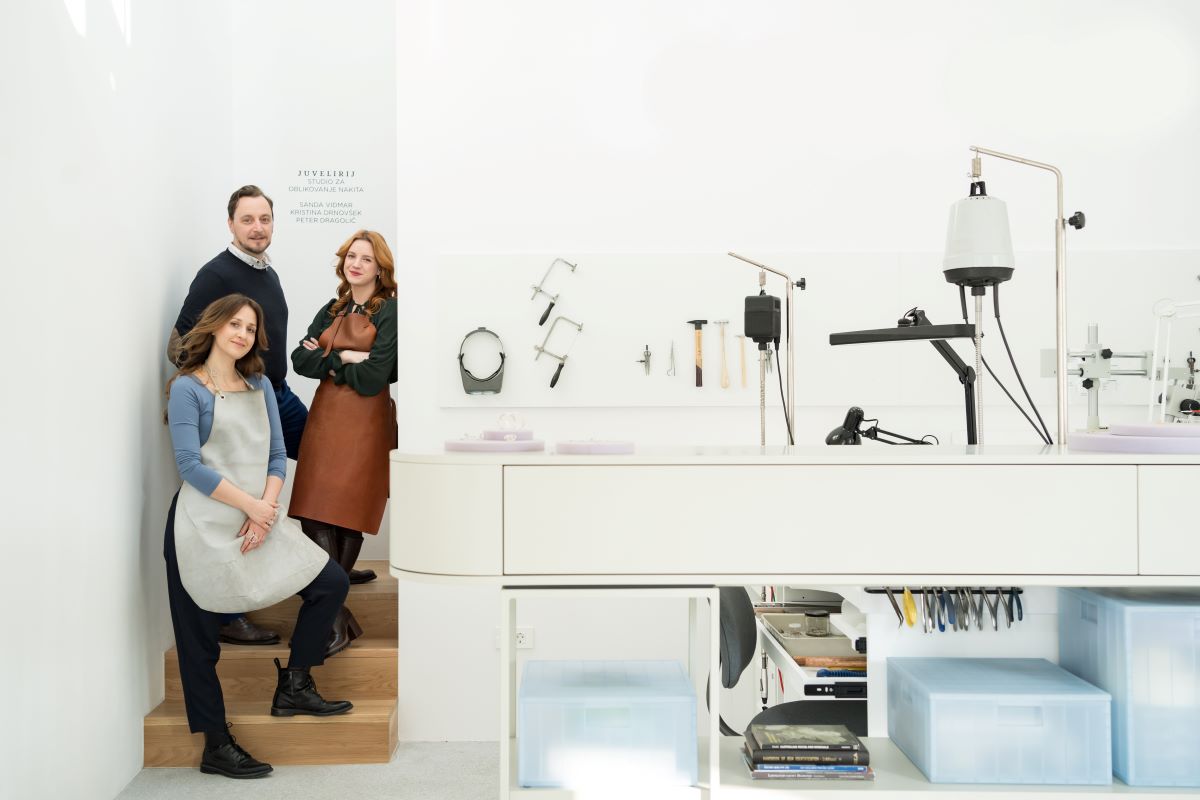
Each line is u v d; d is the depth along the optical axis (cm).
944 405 367
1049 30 368
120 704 320
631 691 186
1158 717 185
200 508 318
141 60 347
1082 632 202
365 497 383
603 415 371
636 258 369
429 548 182
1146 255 363
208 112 433
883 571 179
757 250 369
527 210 371
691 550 179
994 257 211
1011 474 179
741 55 370
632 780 183
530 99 371
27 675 256
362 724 343
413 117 371
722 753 203
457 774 330
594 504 180
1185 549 177
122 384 326
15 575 250
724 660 235
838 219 370
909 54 369
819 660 241
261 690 367
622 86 371
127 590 329
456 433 372
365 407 385
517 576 180
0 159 244
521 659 371
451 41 371
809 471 179
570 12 371
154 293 360
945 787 184
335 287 483
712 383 369
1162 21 367
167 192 375
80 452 291
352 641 384
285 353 399
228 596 314
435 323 372
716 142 370
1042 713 186
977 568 179
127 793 313
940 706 186
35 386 262
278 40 480
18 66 255
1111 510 178
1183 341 364
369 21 484
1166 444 181
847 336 230
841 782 186
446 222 372
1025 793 181
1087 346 328
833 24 370
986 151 211
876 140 370
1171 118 367
